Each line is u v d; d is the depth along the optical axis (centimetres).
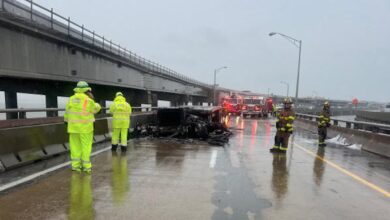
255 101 4266
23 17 1716
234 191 673
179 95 7269
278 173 849
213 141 1438
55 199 596
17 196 608
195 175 801
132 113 1802
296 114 3306
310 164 987
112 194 631
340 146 1464
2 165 777
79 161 805
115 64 3250
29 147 888
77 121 779
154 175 788
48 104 2894
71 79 2344
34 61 1900
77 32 2384
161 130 1538
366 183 768
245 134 1877
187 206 575
